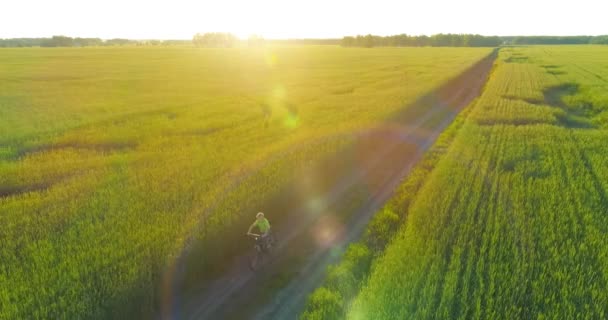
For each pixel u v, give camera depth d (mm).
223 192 14578
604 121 31797
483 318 8836
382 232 14266
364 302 9445
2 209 13289
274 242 13000
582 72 65812
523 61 92625
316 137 22250
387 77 57875
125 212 12766
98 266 9648
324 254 13141
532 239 12125
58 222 12242
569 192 15680
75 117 30422
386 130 26297
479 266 10727
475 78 63406
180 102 37750
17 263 9836
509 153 21141
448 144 25703
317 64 86125
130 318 9023
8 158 20297
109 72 65875
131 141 23609
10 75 58438
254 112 32750
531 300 9469
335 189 18641
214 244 11719
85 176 16859
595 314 8992
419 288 9945
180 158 19328
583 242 12086
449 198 15453
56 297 8609
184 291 10984
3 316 7902
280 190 15141
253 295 11055
